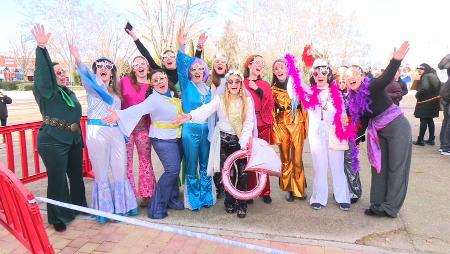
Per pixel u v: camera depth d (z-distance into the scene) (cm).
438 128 1127
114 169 433
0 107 1052
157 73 433
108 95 417
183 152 474
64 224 404
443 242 375
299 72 480
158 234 394
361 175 629
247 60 484
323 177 467
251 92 470
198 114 422
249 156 425
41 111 394
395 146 419
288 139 486
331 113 456
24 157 516
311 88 470
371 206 443
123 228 409
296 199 504
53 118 387
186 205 468
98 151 418
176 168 441
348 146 464
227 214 452
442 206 471
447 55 788
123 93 458
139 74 461
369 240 380
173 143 440
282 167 496
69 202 426
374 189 442
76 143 412
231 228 411
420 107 855
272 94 484
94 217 434
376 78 415
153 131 439
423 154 777
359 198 496
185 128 451
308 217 440
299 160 489
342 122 449
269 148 433
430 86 831
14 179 233
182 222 428
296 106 476
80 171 441
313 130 463
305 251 359
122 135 434
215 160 441
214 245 370
